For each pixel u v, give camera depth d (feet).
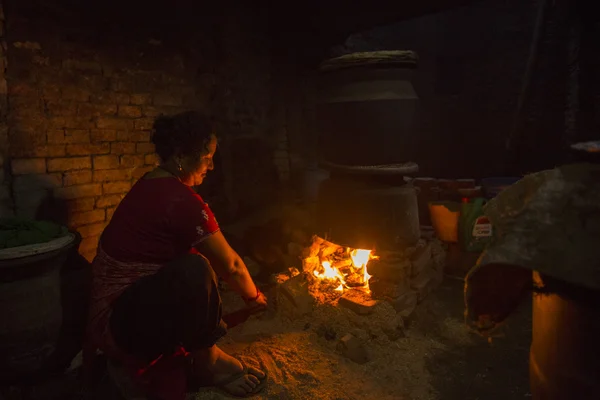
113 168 11.14
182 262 5.77
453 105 25.85
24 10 9.17
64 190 10.05
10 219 7.52
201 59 13.53
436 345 8.63
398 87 9.46
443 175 26.37
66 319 6.89
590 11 17.78
